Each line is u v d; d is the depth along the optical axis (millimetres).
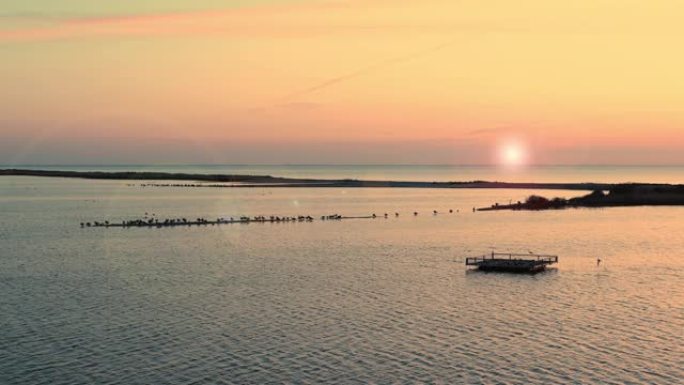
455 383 50969
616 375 52594
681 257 105062
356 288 82375
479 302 75000
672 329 64250
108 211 191625
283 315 69438
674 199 199500
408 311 71062
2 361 55469
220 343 60094
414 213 183250
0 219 166500
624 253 109250
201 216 178250
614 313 70250
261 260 103625
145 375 52469
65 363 55031
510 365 54688
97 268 96438
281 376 52250
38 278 89062
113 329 64375
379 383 50938
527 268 93188
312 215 181250
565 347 59031
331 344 59812
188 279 88188
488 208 196500
